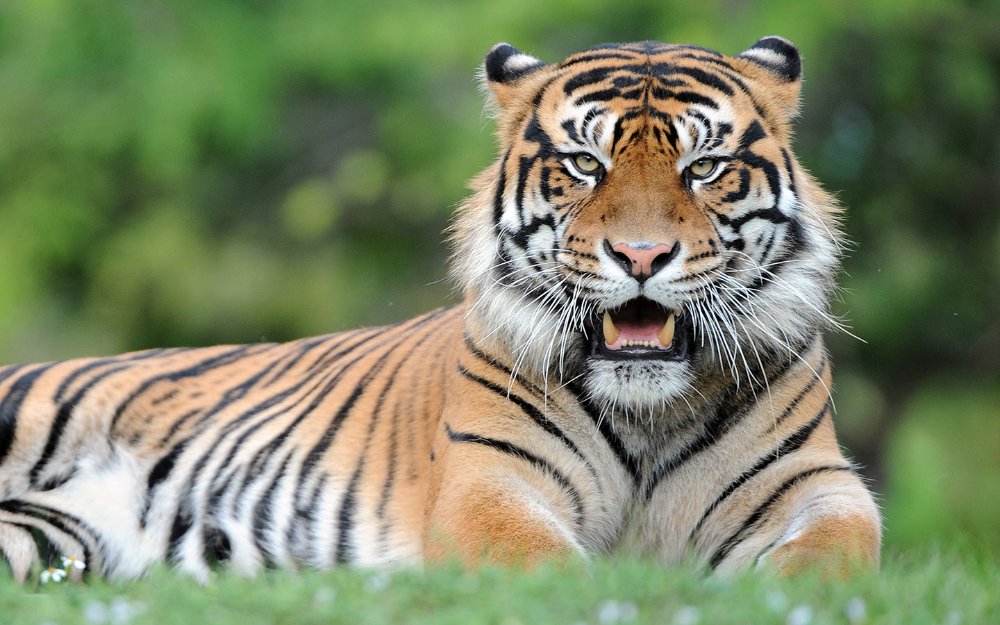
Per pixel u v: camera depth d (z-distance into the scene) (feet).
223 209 82.74
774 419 29.91
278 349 36.35
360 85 81.41
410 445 32.19
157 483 34.22
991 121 81.20
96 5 79.05
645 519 30.42
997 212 80.94
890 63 76.28
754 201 29.60
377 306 80.07
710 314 29.12
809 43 70.74
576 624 21.53
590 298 28.99
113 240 80.84
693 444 30.01
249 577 29.45
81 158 81.00
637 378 28.71
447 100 80.38
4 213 80.43
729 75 30.58
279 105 81.25
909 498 68.80
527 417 29.78
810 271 30.50
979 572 29.76
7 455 34.42
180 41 79.41
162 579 26.20
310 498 32.63
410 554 31.22
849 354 80.02
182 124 77.36
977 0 78.48
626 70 30.19
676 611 22.21
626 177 29.14
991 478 72.43
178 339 81.82
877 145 79.46
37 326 83.41
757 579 24.09
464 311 31.73
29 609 24.12
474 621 21.61
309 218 78.64
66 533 33.37
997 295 80.59
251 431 34.12
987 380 80.74
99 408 34.73
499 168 31.22
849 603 22.33
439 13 78.28
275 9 81.56
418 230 81.87
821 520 28.07
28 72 82.33
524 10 75.20
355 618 22.20
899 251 77.87
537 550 27.71
